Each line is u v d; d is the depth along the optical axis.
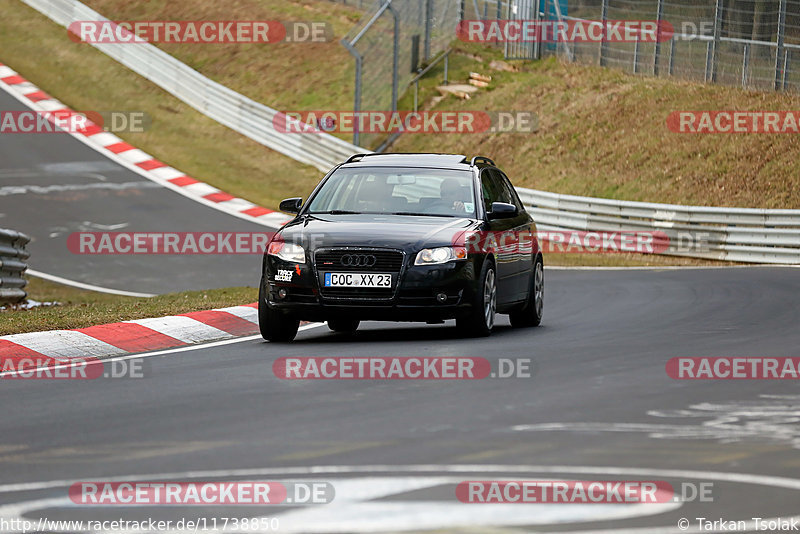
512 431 21.84
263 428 22.47
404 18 135.00
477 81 133.12
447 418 23.33
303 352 34.75
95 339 37.84
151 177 112.31
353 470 18.50
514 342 37.16
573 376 29.28
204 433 22.03
